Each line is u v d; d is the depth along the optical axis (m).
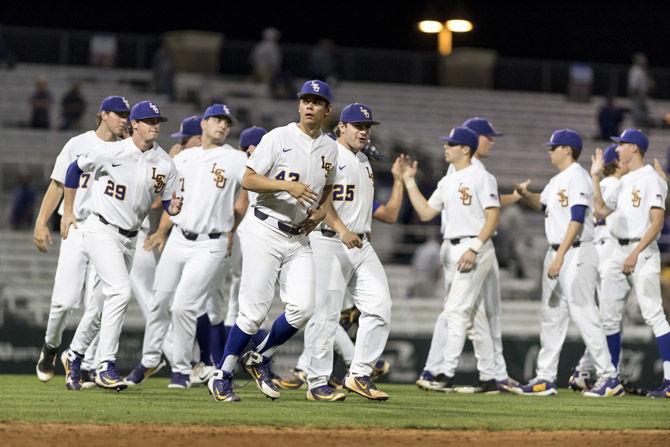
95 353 33.50
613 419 27.38
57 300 31.56
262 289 27.11
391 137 80.81
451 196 35.56
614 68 90.19
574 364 52.28
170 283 33.59
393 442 21.95
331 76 83.75
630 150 36.72
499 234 65.62
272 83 82.06
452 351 35.69
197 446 20.84
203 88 81.75
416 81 88.31
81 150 31.48
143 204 30.05
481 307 36.31
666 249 63.78
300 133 26.81
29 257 61.72
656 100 89.75
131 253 30.66
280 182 25.80
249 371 28.33
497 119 86.12
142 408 26.25
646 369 53.78
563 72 90.00
